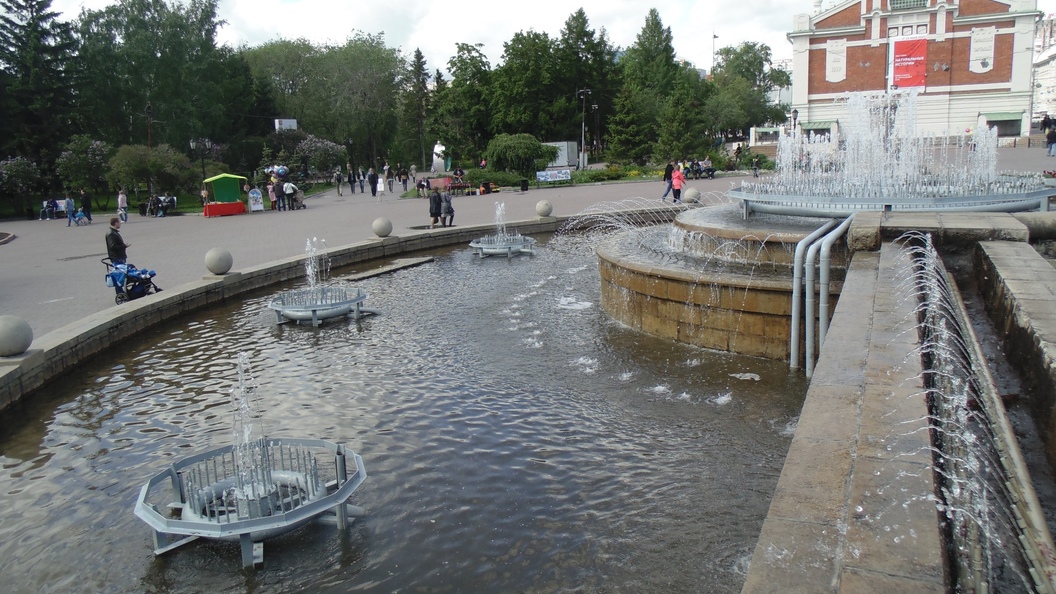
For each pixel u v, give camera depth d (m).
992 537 3.12
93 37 50.34
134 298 12.59
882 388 4.21
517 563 4.80
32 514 5.82
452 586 4.59
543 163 43.56
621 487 5.72
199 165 44.38
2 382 8.02
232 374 9.17
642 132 53.91
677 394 7.66
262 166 48.03
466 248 19.52
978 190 11.34
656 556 4.79
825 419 3.97
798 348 8.27
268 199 39.62
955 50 55.31
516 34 65.94
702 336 9.22
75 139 41.91
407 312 12.16
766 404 7.27
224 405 8.07
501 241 18.34
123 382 9.02
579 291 13.26
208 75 55.38
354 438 6.95
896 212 9.23
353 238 21.05
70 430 7.55
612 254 11.14
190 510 5.27
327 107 67.00
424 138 73.25
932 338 5.18
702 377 8.14
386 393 8.18
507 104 66.38
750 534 4.97
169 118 51.53
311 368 9.26
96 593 4.72
